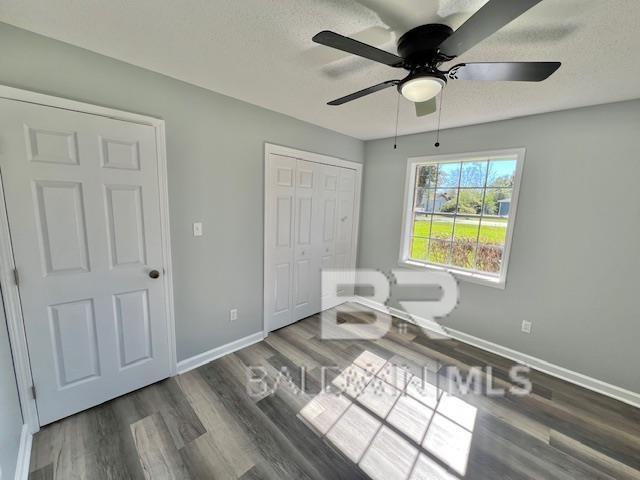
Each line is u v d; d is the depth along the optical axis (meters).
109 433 1.64
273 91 2.09
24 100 1.42
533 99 1.99
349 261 3.72
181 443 1.59
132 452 1.53
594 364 2.18
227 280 2.44
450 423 1.79
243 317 2.62
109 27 1.35
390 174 3.41
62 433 1.62
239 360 2.43
